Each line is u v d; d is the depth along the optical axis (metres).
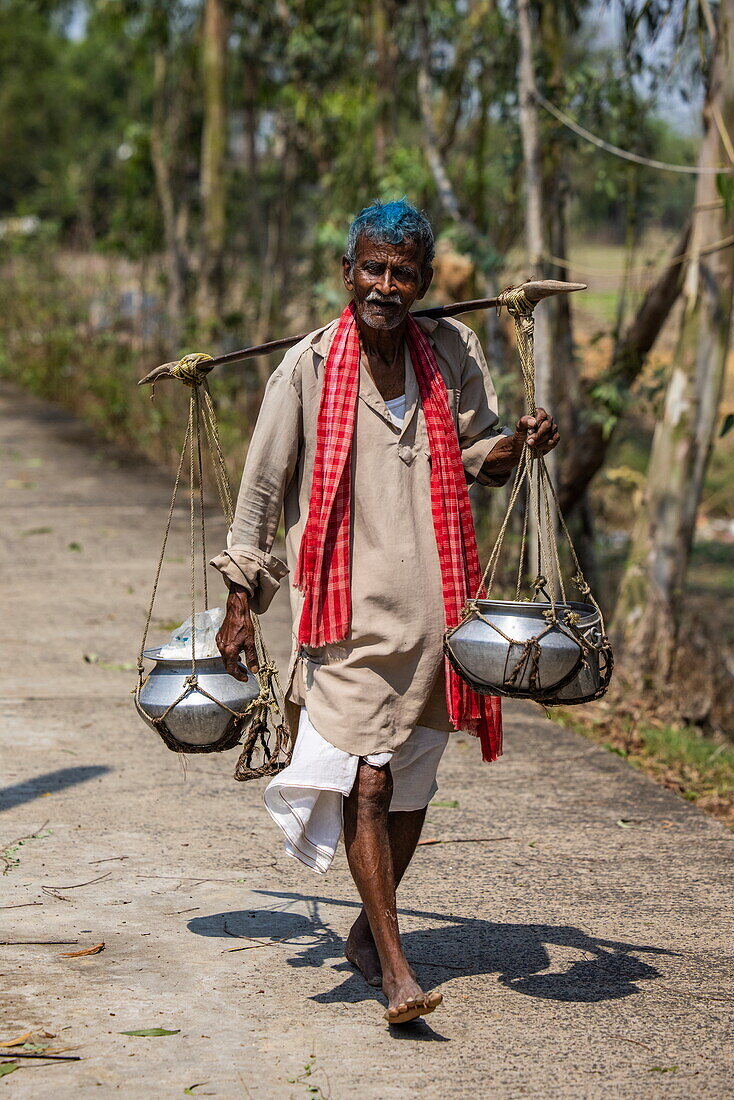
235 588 3.66
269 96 16.97
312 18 13.66
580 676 3.50
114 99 40.81
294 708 3.86
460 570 3.64
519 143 9.03
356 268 3.55
